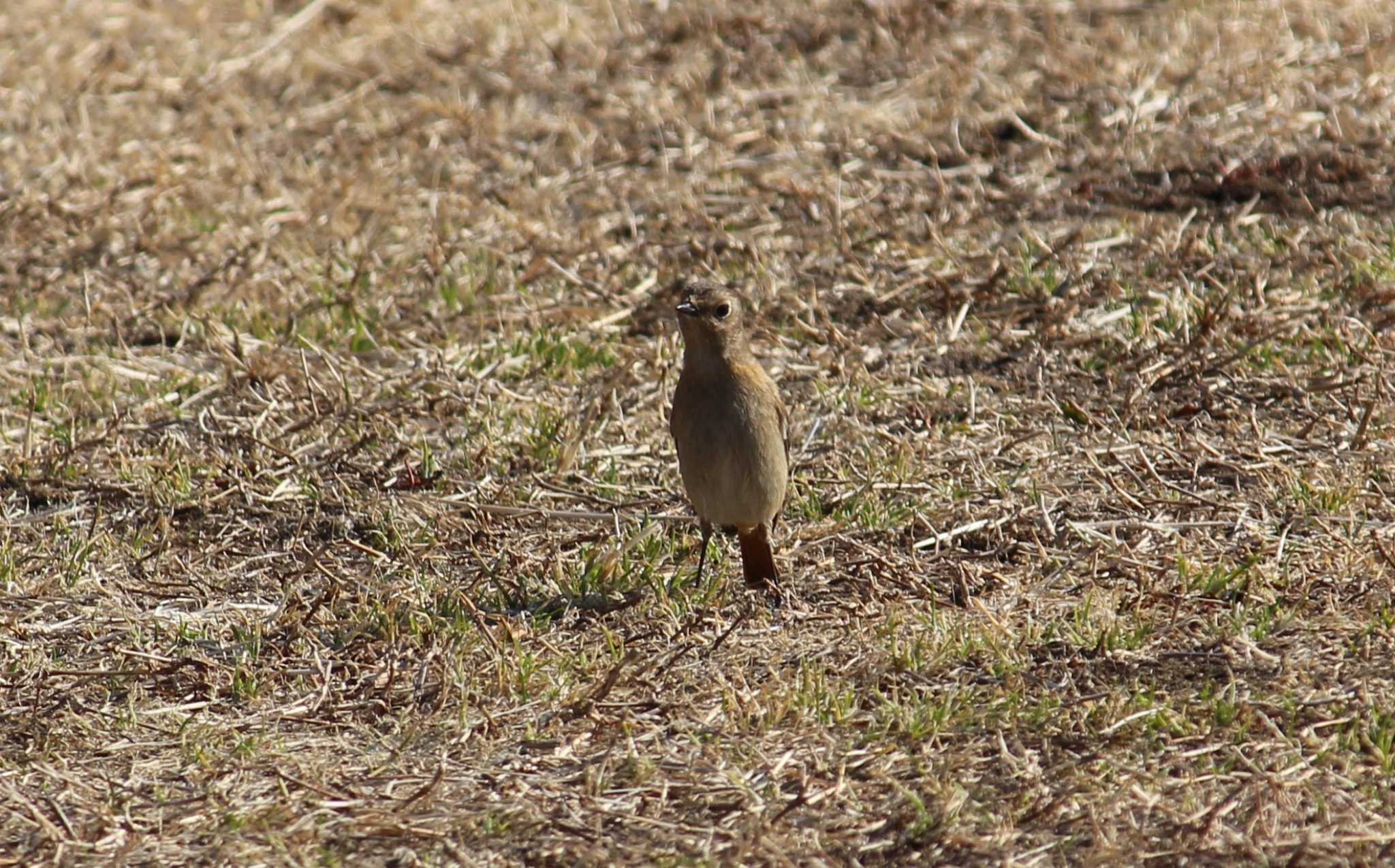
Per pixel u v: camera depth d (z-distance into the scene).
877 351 14.23
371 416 13.27
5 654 9.90
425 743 8.77
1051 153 18.48
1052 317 14.42
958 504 11.40
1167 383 13.19
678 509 11.70
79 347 15.09
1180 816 7.62
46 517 11.80
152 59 23.08
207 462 12.63
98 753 8.80
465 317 15.45
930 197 17.70
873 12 22.80
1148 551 10.55
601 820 7.88
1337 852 7.30
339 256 16.84
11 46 23.72
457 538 11.36
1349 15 21.77
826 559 10.81
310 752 8.72
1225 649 9.02
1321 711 8.42
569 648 9.77
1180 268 15.23
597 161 19.30
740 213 17.66
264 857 7.71
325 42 23.36
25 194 18.47
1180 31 21.52
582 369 14.23
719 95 20.94
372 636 10.00
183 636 10.09
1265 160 17.61
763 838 7.58
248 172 19.14
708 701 9.01
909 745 8.41
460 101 21.06
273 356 14.55
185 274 16.70
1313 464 11.53
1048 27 21.83
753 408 10.20
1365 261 15.01
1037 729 8.45
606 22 23.52
